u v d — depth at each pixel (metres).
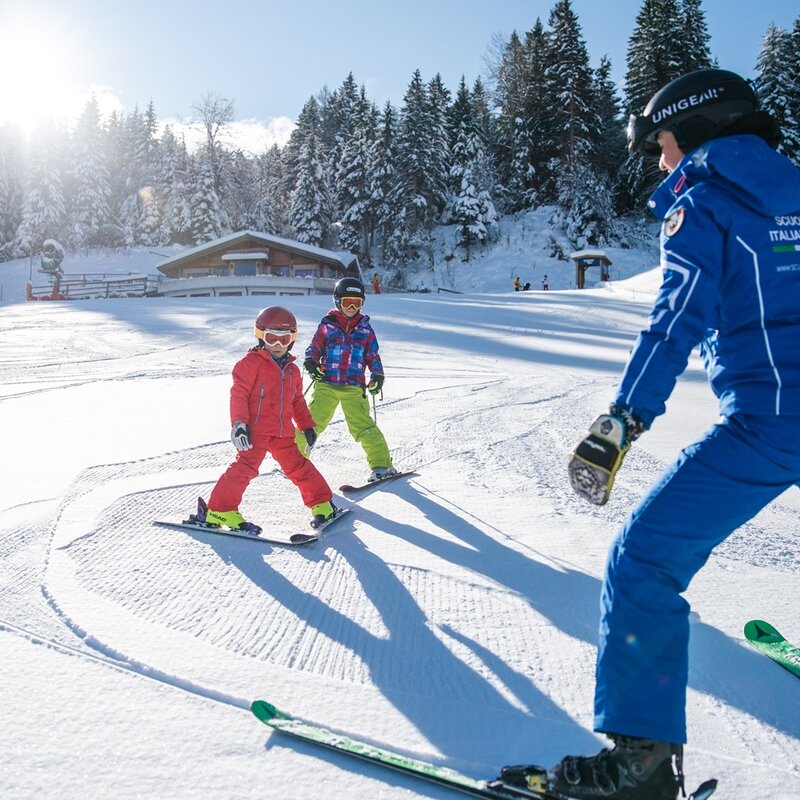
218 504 3.93
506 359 12.52
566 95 55.31
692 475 1.72
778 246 1.66
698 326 1.63
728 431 1.71
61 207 62.06
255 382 3.96
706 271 1.64
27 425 6.71
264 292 39.25
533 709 2.26
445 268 54.12
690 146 1.84
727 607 2.96
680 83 1.86
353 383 5.16
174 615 2.87
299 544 3.70
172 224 64.38
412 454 5.77
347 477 5.20
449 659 2.56
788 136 46.19
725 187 1.71
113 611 2.88
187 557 3.52
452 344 14.47
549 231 54.16
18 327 17.75
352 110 73.88
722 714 2.24
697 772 1.96
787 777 1.94
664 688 1.69
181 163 66.88
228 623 2.81
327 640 2.70
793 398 1.62
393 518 4.19
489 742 2.09
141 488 4.66
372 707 2.25
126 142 77.25
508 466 5.36
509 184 58.94
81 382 9.77
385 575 3.33
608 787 1.68
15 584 3.13
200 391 8.99
